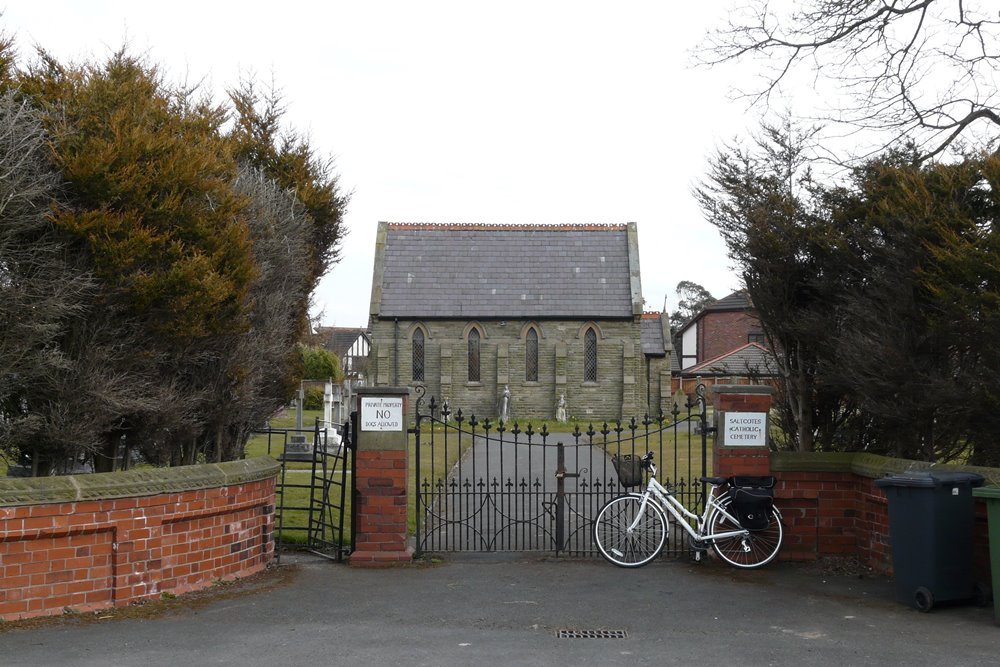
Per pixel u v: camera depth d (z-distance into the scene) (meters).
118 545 8.17
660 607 8.42
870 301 9.72
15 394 8.08
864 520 10.39
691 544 10.63
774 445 11.60
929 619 7.95
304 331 13.36
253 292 10.04
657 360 50.00
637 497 10.56
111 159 7.96
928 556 8.20
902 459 9.67
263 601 8.57
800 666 6.48
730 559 10.38
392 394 10.61
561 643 7.12
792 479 10.70
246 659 6.57
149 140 8.34
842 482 10.71
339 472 19.00
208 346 9.26
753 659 6.67
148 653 6.73
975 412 8.87
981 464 9.73
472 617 8.00
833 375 10.05
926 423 9.74
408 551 10.54
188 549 8.93
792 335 11.04
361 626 7.63
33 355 7.77
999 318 8.05
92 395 8.03
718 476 10.76
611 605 8.50
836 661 6.61
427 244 50.88
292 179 12.77
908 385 9.24
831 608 8.39
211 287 8.45
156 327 8.41
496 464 21.66
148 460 9.64
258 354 10.14
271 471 10.29
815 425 11.51
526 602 8.61
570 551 11.00
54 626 7.47
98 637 7.16
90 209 8.12
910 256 9.23
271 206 10.63
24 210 7.61
